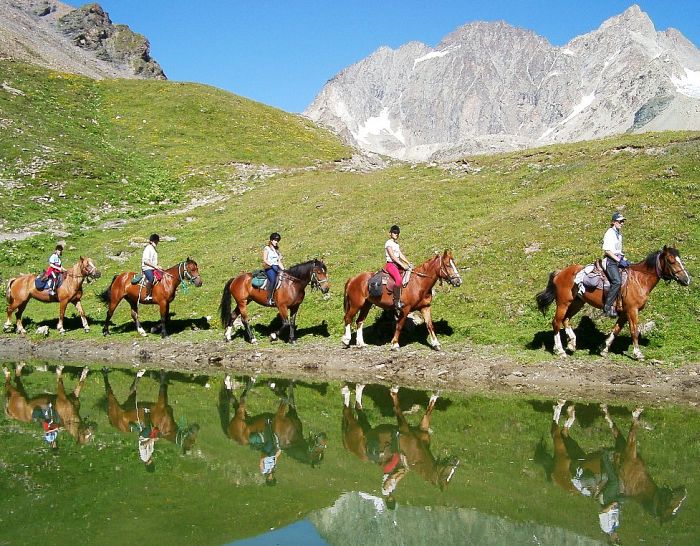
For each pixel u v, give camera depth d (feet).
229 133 187.32
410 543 25.95
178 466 36.37
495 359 56.80
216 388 55.47
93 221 123.95
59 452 38.78
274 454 38.75
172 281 71.77
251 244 99.76
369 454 38.68
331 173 147.95
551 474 34.50
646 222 75.56
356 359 60.75
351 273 81.46
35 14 497.87
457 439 40.81
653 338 56.75
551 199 89.66
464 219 94.32
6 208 123.54
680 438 39.83
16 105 176.76
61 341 74.23
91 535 27.35
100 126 184.55
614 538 26.71
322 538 26.91
